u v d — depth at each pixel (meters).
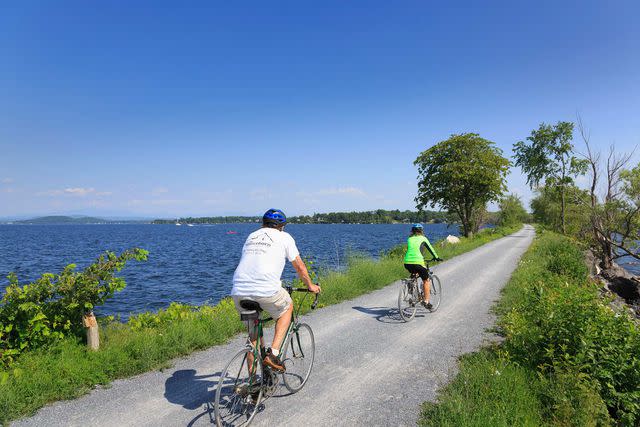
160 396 4.30
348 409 4.12
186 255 34.72
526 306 7.28
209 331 6.42
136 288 16.95
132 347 5.35
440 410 3.92
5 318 4.91
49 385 4.25
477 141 36.34
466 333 6.95
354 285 10.83
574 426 3.88
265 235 3.99
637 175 21.06
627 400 4.40
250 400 3.90
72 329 5.46
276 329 4.02
